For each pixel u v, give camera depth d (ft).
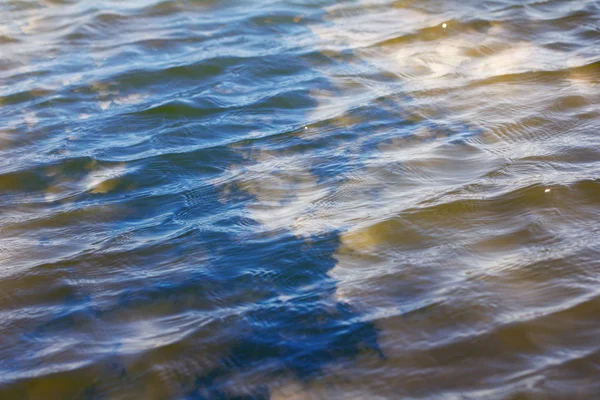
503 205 15.62
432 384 11.19
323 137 19.62
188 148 19.48
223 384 11.54
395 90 22.18
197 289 13.74
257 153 19.03
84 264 14.75
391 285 13.43
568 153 17.57
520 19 26.76
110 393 11.50
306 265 14.19
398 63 24.17
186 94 22.71
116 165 18.80
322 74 23.65
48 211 16.94
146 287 13.88
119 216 16.57
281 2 29.63
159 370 11.86
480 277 13.43
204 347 12.27
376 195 16.51
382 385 11.27
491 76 22.59
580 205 15.40
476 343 11.89
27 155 19.62
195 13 29.09
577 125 19.04
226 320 12.85
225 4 29.71
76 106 22.44
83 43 27.04
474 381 11.17
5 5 30.68
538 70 22.65
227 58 25.05
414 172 17.37
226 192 17.22
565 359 11.39
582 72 22.24
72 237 15.84
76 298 13.76
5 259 15.11
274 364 11.83
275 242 14.97
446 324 12.36
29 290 14.07
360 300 13.10
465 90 21.80
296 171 17.94
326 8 28.99
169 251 14.98
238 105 21.85
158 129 20.70
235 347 12.23
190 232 15.61
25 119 21.75
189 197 17.13
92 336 12.70
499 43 25.08
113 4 30.25
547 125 19.20
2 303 13.75
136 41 26.89
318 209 16.14
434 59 24.30
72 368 11.96
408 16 27.81
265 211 16.26
